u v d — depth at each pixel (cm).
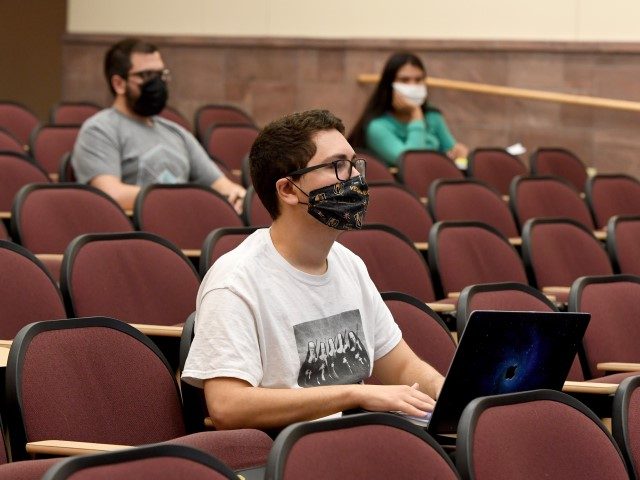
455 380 332
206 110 1106
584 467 311
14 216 569
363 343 367
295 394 333
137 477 236
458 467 289
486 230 633
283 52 1315
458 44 1239
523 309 477
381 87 970
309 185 348
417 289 590
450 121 1253
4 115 1045
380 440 272
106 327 360
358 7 1288
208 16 1339
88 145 700
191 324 368
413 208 717
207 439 319
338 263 370
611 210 878
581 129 1194
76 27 1377
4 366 368
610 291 530
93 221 592
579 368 511
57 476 225
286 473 252
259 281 346
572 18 1192
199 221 631
